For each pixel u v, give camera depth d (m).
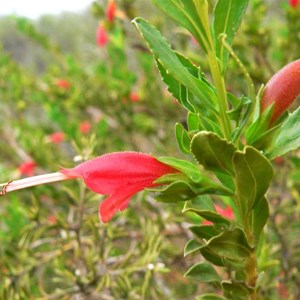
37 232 0.24
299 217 0.29
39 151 0.35
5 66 0.47
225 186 0.13
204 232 0.14
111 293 0.23
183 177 0.13
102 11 0.37
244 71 0.12
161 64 0.12
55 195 0.30
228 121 0.13
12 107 0.47
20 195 0.34
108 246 0.23
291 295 0.24
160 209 0.28
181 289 0.30
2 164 0.41
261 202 0.14
